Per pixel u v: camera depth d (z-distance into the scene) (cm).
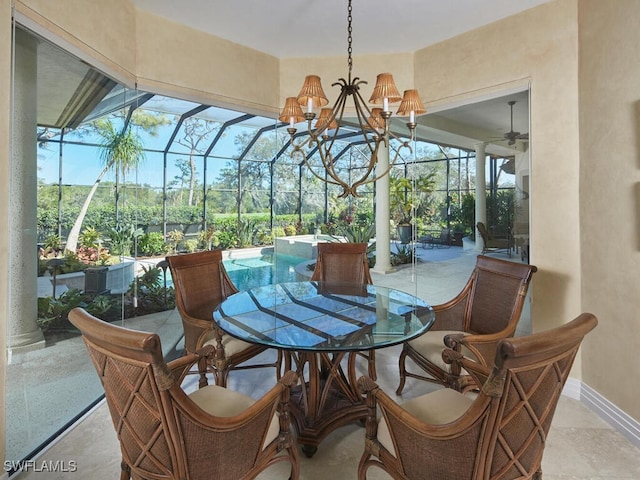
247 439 130
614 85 211
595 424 214
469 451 111
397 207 387
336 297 254
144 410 112
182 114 351
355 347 162
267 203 422
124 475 132
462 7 265
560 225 251
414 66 335
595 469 174
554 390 117
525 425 114
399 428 129
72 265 236
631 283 201
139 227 321
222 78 316
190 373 234
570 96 246
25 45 196
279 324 194
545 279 259
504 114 286
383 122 228
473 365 163
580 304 243
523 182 277
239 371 286
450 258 333
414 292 366
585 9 235
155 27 280
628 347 203
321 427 193
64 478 168
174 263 255
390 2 260
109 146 271
